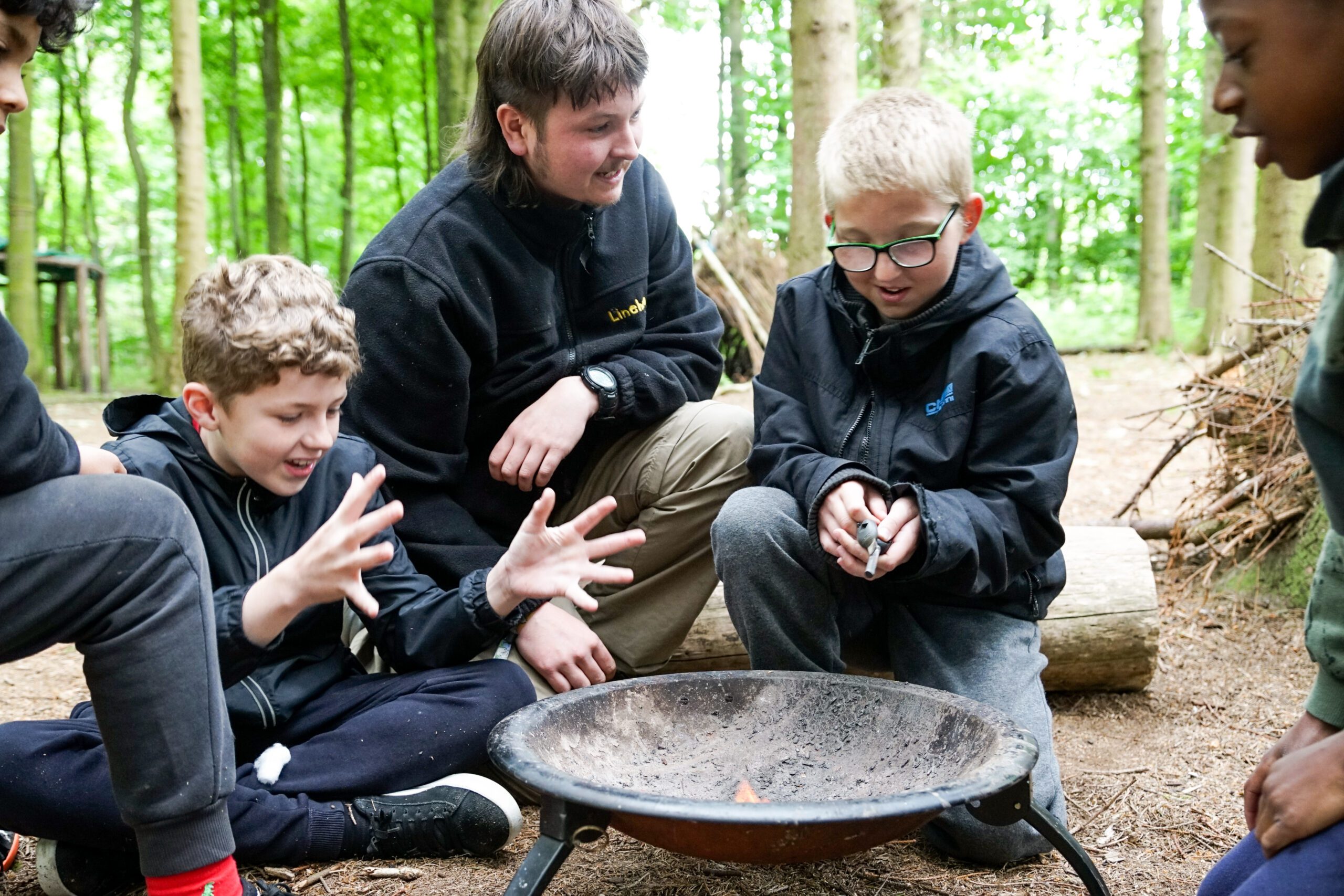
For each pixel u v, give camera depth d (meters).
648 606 2.39
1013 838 1.79
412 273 2.15
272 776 1.82
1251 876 1.19
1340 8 1.03
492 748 1.46
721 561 2.03
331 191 19.05
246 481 1.92
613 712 1.73
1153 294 12.10
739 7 14.57
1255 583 3.39
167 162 20.08
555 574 1.88
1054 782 1.85
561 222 2.26
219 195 17.95
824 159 2.08
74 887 1.69
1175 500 4.61
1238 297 10.51
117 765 1.38
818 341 2.19
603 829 1.35
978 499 1.93
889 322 2.09
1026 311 2.05
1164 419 6.73
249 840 1.75
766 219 12.86
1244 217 10.48
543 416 2.24
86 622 1.33
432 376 2.18
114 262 21.12
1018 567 1.97
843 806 1.25
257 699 1.88
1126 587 2.63
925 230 1.92
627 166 2.19
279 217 13.71
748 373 9.09
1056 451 1.99
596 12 2.08
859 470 1.95
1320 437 1.28
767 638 2.04
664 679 1.81
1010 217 19.78
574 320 2.40
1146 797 2.11
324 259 19.89
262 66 13.70
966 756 1.56
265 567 1.92
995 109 13.34
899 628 2.09
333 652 2.04
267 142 13.65
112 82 18.72
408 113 18.02
